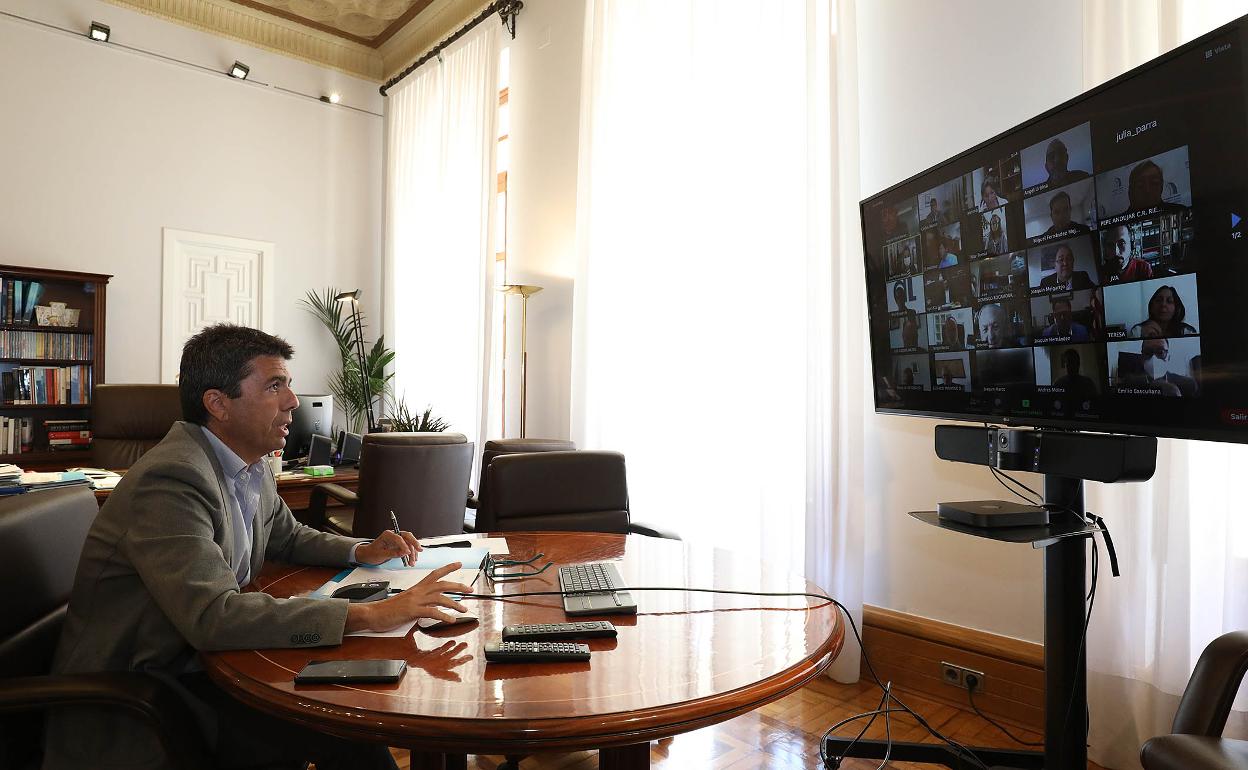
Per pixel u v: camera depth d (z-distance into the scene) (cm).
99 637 135
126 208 580
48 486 265
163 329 594
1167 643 217
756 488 338
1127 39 229
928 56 293
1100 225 172
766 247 333
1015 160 196
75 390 532
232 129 632
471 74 567
